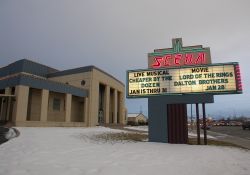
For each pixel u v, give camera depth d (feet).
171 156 35.09
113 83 149.59
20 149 36.78
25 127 82.84
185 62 56.80
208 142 64.64
